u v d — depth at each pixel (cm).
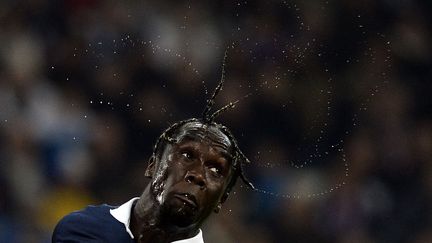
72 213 875
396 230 2525
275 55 2738
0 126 2469
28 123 2511
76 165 2483
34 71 2683
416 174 2662
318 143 2598
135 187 2489
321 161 2581
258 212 2417
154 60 2733
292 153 2569
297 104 2647
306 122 2617
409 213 2558
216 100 2591
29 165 2425
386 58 2880
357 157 2591
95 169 2502
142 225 844
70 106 2623
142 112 2608
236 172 840
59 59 2723
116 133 2569
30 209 2353
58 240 862
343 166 2580
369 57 2869
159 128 2586
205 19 2823
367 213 2520
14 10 2792
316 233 2456
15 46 2712
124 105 2642
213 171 817
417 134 2742
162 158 831
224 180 821
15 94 2580
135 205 862
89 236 854
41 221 2358
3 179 2355
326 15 2862
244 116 2583
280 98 2631
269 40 2755
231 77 2675
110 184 2494
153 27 2812
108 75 2684
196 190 807
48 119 2553
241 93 2628
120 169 2520
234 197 2352
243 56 2723
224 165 818
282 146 2572
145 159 2542
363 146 2609
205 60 2731
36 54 2720
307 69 2742
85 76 2716
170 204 810
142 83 2695
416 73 2906
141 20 2825
